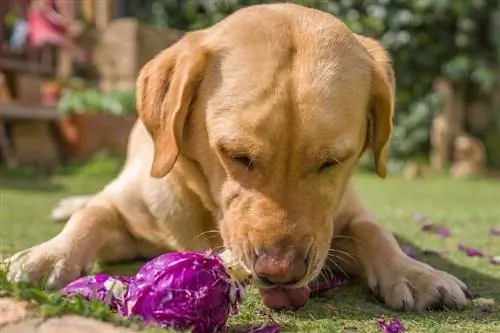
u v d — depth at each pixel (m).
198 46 0.92
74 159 2.39
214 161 0.90
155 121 0.93
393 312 0.86
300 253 0.82
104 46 2.76
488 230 1.33
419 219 1.43
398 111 2.95
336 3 2.94
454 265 1.06
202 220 0.98
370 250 0.94
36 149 2.34
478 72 2.93
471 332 0.79
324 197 0.86
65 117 2.39
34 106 2.23
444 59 2.98
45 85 2.58
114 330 0.72
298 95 0.85
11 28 2.54
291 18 0.92
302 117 0.84
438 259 1.09
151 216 1.00
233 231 0.85
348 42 0.92
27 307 0.75
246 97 0.86
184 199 0.97
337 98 0.87
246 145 0.85
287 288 0.84
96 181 2.05
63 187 1.89
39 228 1.25
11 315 0.74
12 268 0.88
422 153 2.93
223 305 0.76
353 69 0.90
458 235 1.28
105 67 2.77
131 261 1.04
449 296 0.87
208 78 0.90
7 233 1.20
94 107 2.46
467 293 0.89
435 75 2.98
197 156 0.92
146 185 1.00
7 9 2.41
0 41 2.37
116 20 2.88
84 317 0.74
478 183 2.45
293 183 0.85
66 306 0.75
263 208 0.84
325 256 0.85
